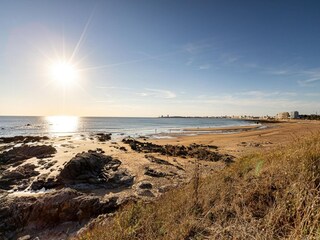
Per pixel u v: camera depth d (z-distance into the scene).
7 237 8.55
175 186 11.45
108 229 5.35
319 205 3.33
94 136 46.06
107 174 15.09
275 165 5.25
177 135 48.88
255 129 66.38
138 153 23.38
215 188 5.42
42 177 14.67
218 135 45.91
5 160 20.11
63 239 8.09
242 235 3.33
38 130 66.31
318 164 4.57
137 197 10.81
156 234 4.35
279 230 3.31
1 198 10.54
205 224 4.08
